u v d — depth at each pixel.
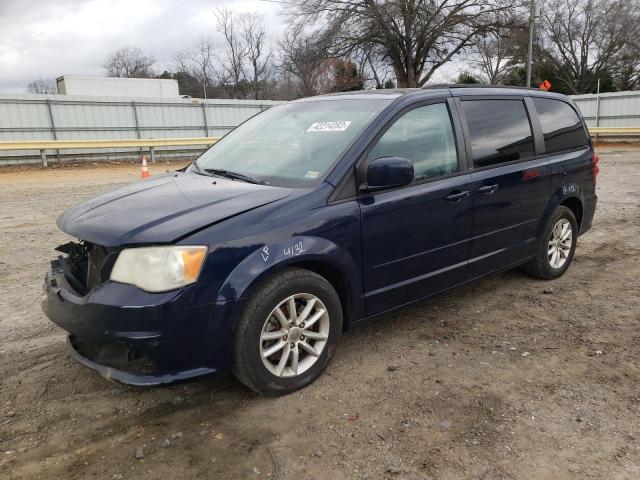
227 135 4.60
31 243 6.77
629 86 49.50
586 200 5.43
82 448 2.70
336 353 3.72
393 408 3.03
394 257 3.56
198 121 23.30
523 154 4.59
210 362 2.84
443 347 3.81
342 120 3.70
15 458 2.62
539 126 4.84
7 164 18.31
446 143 3.93
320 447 2.69
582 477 2.47
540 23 33.53
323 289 3.19
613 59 48.00
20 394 3.19
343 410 3.01
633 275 5.36
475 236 4.12
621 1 46.06
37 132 19.48
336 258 3.19
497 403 3.07
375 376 3.39
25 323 4.24
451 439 2.74
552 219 4.95
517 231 4.57
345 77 40.03
